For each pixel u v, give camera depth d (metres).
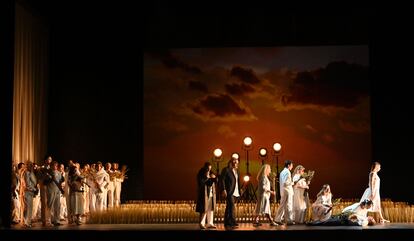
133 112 23.72
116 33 23.80
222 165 24.11
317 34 23.86
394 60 23.61
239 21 23.89
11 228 15.58
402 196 23.33
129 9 23.80
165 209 17.61
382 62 23.70
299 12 23.81
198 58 24.38
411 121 23.39
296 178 16.97
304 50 24.20
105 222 17.39
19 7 20.30
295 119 24.12
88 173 19.00
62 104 23.56
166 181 24.03
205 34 23.92
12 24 17.17
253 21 23.88
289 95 24.17
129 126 23.64
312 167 23.95
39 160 22.38
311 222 16.17
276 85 24.23
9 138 16.78
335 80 24.06
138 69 23.92
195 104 24.27
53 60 23.64
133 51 23.86
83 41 23.70
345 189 23.81
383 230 14.78
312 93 24.12
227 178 15.60
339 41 23.92
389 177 23.45
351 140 23.91
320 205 16.33
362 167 23.81
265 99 24.23
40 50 22.56
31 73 21.61
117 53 23.78
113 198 20.53
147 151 24.08
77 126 23.56
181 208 17.77
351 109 23.95
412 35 23.38
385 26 23.62
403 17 23.47
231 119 24.22
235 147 24.14
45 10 22.55
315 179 23.91
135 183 23.58
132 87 23.77
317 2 23.72
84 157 23.50
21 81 20.59
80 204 16.98
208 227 15.46
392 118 23.58
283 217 16.84
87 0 23.56
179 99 24.28
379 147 23.61
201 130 24.22
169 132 24.19
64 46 23.70
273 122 24.16
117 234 14.97
